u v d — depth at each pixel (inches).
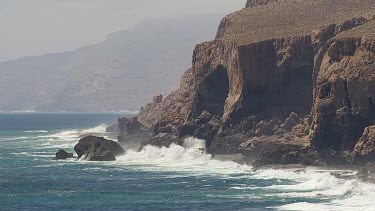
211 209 5147.6
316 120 7150.6
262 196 5565.9
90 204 5629.9
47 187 6614.2
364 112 6988.2
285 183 6200.8
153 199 5718.5
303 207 4965.6
